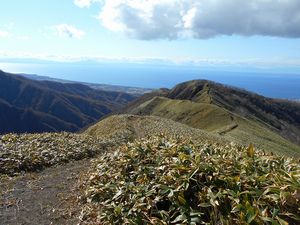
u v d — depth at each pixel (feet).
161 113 453.17
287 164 30.68
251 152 32.96
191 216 26.68
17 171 55.42
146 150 38.86
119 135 113.19
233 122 325.42
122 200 32.14
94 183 38.86
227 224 24.70
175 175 30.63
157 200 29.14
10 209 37.60
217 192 27.63
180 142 40.40
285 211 24.40
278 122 602.44
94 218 32.27
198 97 612.29
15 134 81.35
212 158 32.14
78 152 70.90
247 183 27.61
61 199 39.75
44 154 64.08
